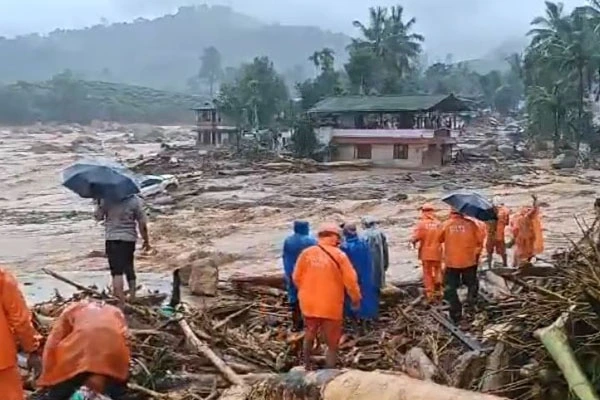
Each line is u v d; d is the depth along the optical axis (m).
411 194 48.16
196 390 9.27
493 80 130.12
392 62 93.50
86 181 12.05
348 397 7.03
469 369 9.18
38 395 7.18
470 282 13.45
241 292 15.34
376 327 13.09
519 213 19.61
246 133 88.88
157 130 141.38
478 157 76.06
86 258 28.78
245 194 50.03
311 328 10.37
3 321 6.77
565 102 76.75
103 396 6.78
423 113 70.81
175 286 13.51
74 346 6.86
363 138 70.38
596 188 50.66
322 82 92.19
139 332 10.76
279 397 7.61
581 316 7.91
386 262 14.09
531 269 14.50
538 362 8.27
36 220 42.84
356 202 44.88
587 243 10.51
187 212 42.66
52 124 167.00
